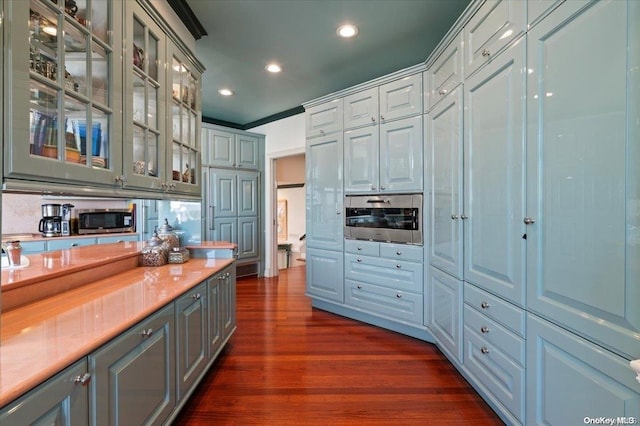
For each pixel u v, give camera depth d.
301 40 2.84
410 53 3.09
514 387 1.55
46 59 1.19
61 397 0.92
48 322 1.21
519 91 1.48
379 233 3.11
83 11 1.38
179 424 1.77
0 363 0.90
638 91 0.95
